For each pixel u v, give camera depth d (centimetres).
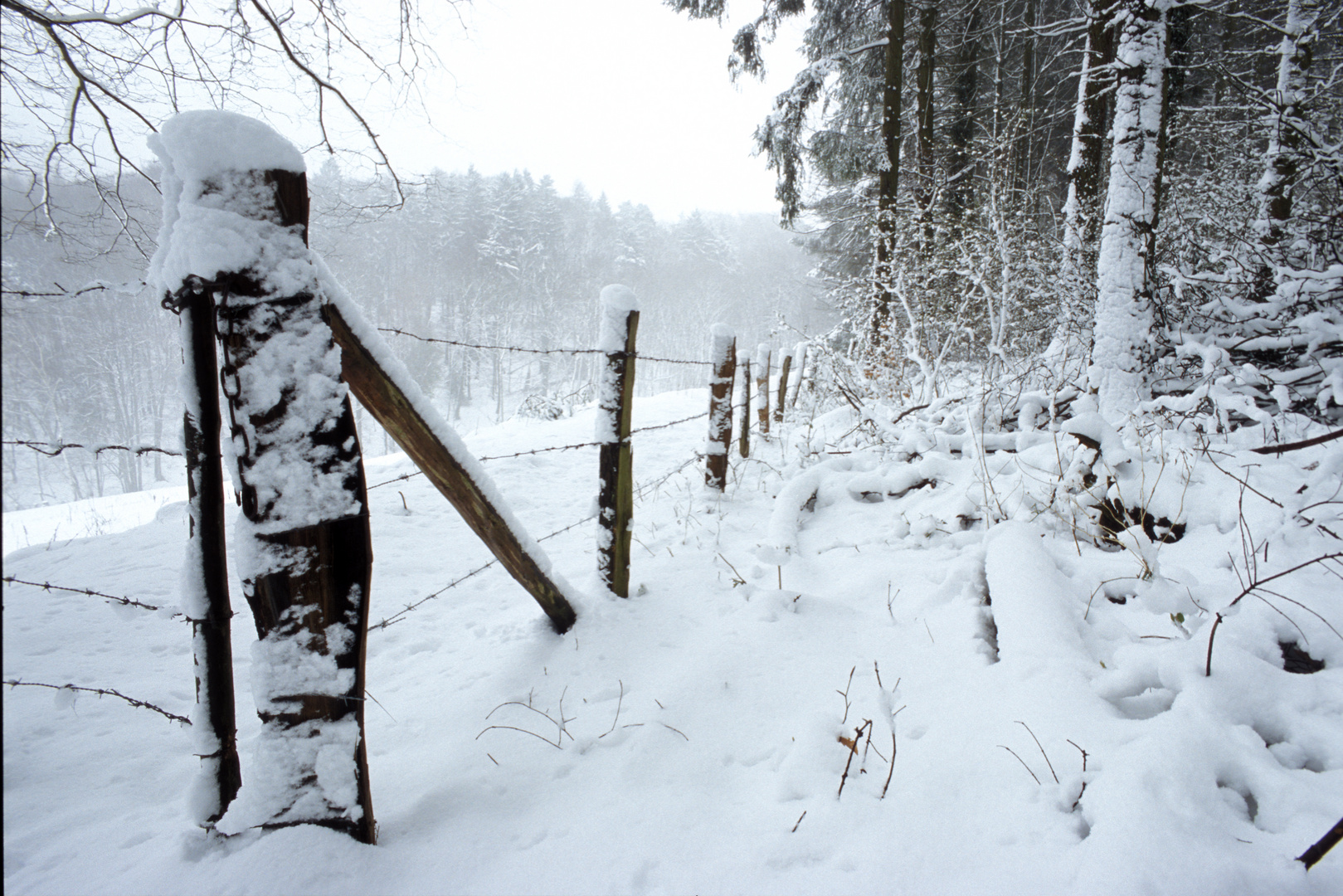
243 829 153
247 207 135
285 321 141
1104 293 516
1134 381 497
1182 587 240
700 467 570
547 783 190
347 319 160
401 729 226
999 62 1422
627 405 277
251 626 325
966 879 142
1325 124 793
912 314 703
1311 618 204
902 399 652
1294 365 508
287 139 139
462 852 162
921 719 202
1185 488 295
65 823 180
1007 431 491
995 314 706
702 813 172
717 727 208
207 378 142
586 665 246
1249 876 129
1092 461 334
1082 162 695
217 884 143
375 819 175
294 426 143
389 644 298
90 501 1151
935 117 1427
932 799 167
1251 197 766
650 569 340
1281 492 273
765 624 260
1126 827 141
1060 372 562
